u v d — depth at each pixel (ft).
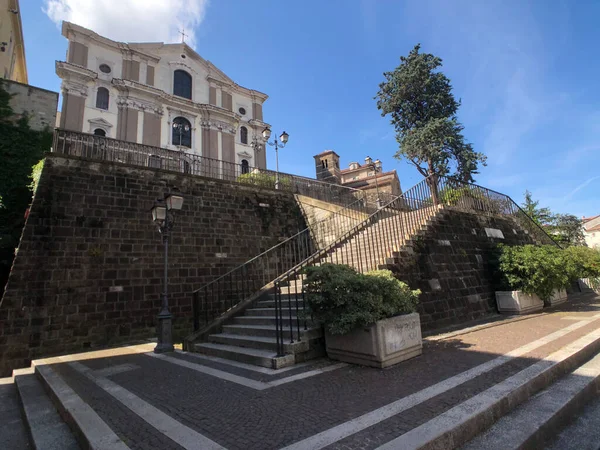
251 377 16.22
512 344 20.01
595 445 10.28
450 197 38.04
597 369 16.20
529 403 12.46
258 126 111.34
